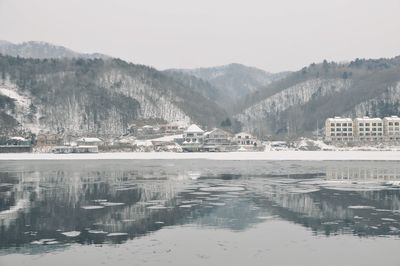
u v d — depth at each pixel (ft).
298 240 108.37
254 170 292.40
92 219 132.57
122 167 323.78
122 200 167.12
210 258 94.27
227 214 140.15
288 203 158.92
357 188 197.36
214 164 351.87
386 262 91.20
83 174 268.41
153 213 141.79
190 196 176.24
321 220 130.52
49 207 152.35
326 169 297.74
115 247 102.63
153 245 104.32
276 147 604.08
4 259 93.97
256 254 97.04
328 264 90.22
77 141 578.66
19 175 262.47
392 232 115.44
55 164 360.69
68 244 105.19
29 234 114.32
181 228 121.29
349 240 107.96
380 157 415.03
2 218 133.80
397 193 181.57
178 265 89.51
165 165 343.87
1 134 618.44
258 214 139.85
